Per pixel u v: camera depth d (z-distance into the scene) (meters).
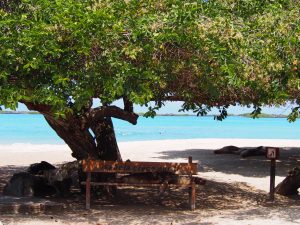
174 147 28.72
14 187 11.27
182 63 7.99
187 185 10.79
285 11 8.55
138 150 26.33
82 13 7.31
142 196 12.42
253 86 8.02
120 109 11.18
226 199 12.41
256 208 10.95
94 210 10.51
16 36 7.19
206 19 7.66
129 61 7.71
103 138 12.31
